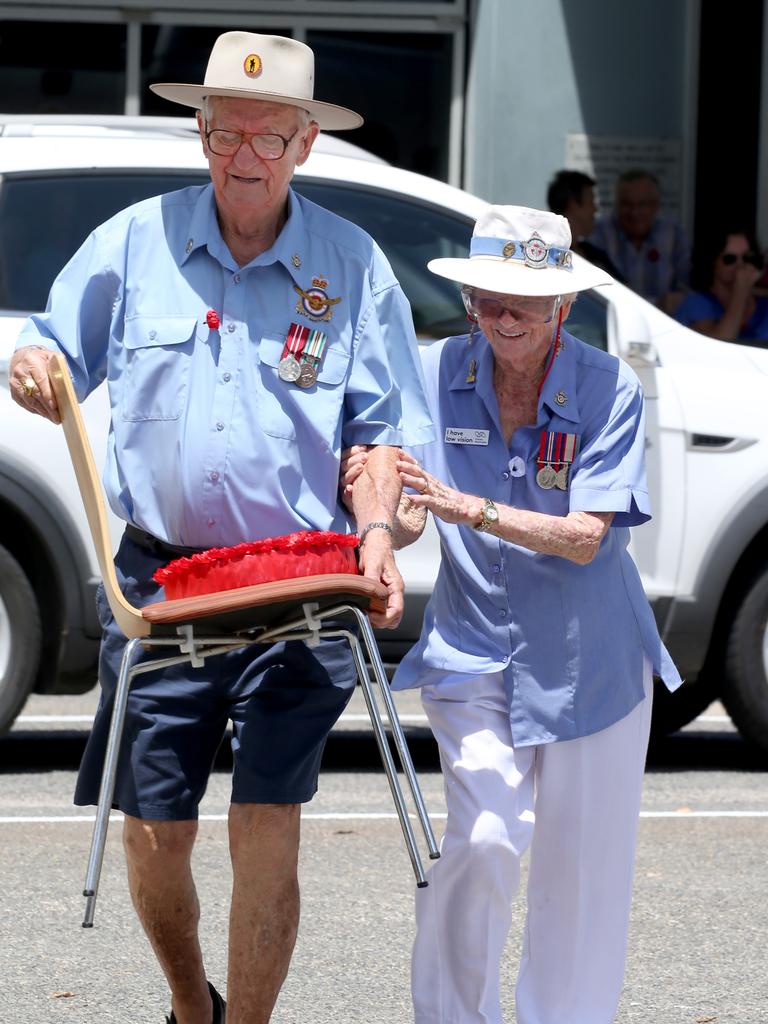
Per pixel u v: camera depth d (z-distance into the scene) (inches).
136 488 278.8
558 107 896.9
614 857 299.7
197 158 515.2
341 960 366.9
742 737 558.3
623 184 795.4
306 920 393.7
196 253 278.2
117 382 280.1
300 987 349.4
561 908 300.7
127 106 904.9
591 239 791.7
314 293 279.1
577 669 293.4
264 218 275.4
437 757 570.3
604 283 291.3
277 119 269.4
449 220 527.5
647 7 896.3
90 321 285.4
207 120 272.2
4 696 503.5
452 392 301.4
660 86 901.8
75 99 905.5
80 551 501.7
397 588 271.3
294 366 276.1
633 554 527.5
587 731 292.8
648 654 305.7
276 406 276.1
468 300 291.3
